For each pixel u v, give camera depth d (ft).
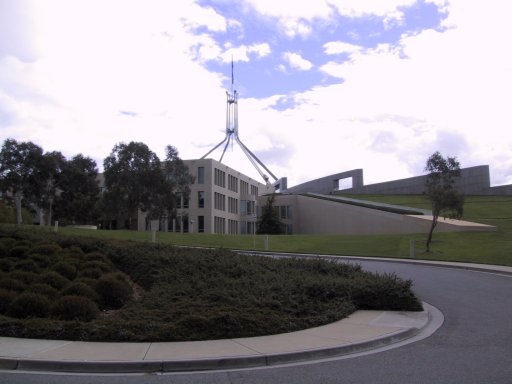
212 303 37.37
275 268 52.95
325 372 24.29
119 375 23.88
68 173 183.11
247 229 286.25
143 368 24.77
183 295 40.22
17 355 25.99
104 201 172.76
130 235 142.72
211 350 27.81
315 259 59.06
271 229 249.14
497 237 130.82
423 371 24.21
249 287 42.52
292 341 30.27
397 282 43.91
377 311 41.24
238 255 61.36
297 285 43.47
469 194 294.05
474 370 24.32
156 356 26.22
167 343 29.66
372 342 30.37
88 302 34.55
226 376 23.71
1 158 165.37
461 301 47.29
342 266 54.95
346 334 32.32
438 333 33.91
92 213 202.59
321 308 38.86
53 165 173.68
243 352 27.30
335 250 119.34
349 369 24.81
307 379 23.02
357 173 341.00
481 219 190.70
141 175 167.53
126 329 30.96
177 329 31.04
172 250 60.54
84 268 47.32
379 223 205.77
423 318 38.29
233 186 277.23
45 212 195.93
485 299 48.44
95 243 59.62
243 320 32.81
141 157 169.78
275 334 32.45
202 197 239.91
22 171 167.02
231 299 38.14
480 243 120.88
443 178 108.17
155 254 54.13
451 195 105.09
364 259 96.17
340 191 335.67
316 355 27.68
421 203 260.21
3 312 35.09
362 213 218.79
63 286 40.70
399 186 316.81
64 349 27.58
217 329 31.73
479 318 39.34
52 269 45.14
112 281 39.78
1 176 166.30
